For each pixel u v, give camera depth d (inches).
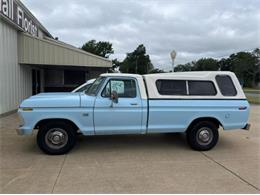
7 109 455.5
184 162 221.1
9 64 466.0
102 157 231.5
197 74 263.0
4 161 218.1
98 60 570.9
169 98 248.8
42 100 230.1
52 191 162.2
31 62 529.3
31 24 602.9
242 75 3257.9
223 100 258.8
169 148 264.2
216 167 209.5
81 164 212.1
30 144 270.1
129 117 241.8
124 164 213.5
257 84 3216.0
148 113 244.2
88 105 234.7
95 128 238.2
